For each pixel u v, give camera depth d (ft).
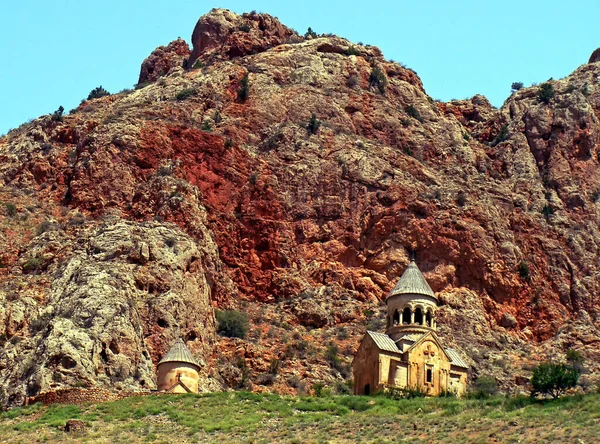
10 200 504.02
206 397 361.30
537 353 494.18
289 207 530.68
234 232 510.99
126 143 516.73
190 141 529.86
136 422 333.83
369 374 380.37
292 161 547.08
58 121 558.97
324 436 311.27
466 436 297.53
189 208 490.08
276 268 509.76
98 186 504.43
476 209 539.29
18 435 322.14
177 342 393.50
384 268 516.32
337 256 518.78
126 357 394.93
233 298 490.90
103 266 433.07
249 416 337.52
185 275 449.48
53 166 531.09
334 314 491.31
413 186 540.52
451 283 517.14
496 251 529.45
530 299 524.93
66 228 480.64
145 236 453.17
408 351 380.17
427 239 522.88
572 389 436.35
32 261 455.63
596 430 286.46
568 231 561.84
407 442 296.92
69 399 360.28
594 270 546.26
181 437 317.63
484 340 492.13
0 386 383.65
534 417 307.17
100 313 403.54
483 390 424.05
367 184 538.06
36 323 411.75
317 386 416.87
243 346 454.40
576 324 517.14
